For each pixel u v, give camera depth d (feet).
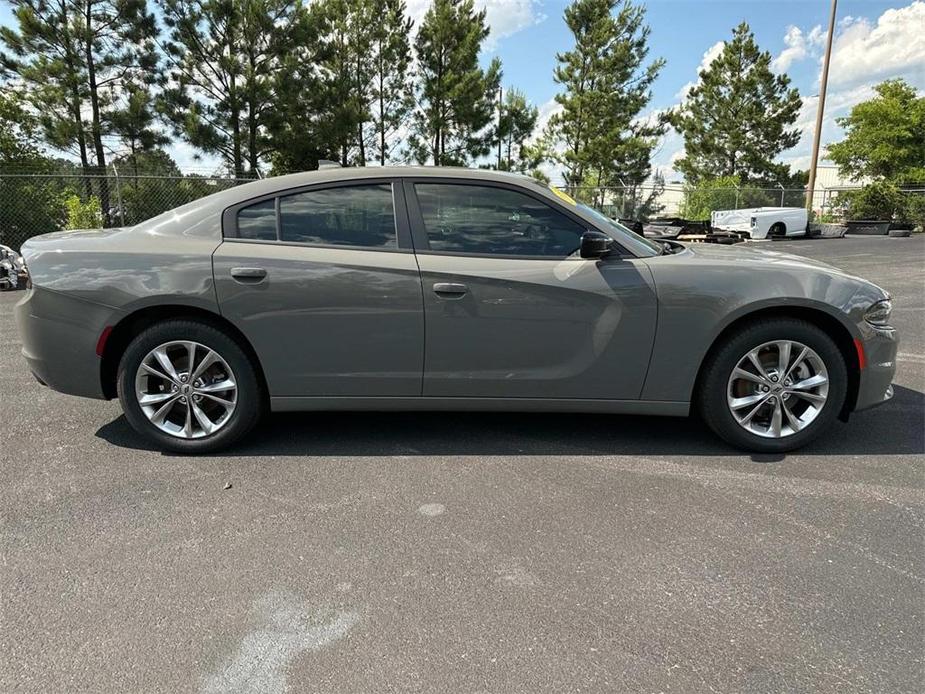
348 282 10.32
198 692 5.67
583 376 10.66
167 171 67.62
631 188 79.05
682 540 8.23
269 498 9.36
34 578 7.34
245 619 6.67
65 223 44.01
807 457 10.85
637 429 12.17
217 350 10.61
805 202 94.12
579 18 96.12
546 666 6.01
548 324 10.48
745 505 9.16
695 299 10.35
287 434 11.91
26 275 10.61
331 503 9.21
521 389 10.75
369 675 5.89
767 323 10.56
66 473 10.16
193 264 10.32
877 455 10.94
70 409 13.20
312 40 71.26
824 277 10.54
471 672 5.93
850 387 10.97
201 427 10.89
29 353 10.74
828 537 8.30
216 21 66.90
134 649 6.21
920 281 32.96
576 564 7.69
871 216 92.12
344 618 6.70
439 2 83.76
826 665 6.03
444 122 87.15
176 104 68.69
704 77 131.95
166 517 8.77
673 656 6.15
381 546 8.07
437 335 10.49
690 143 136.36
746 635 6.46
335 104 75.66
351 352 10.57
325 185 10.82
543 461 10.69
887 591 7.17
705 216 84.43
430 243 10.62
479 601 6.98
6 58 63.82
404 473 10.22
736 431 10.87
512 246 10.67
